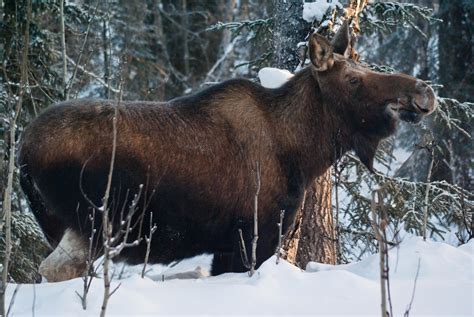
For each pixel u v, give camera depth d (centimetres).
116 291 1039
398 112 1373
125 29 3769
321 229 1702
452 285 1094
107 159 1278
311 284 1096
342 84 1409
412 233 2086
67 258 1291
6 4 2223
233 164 1359
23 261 2019
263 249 1386
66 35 2761
